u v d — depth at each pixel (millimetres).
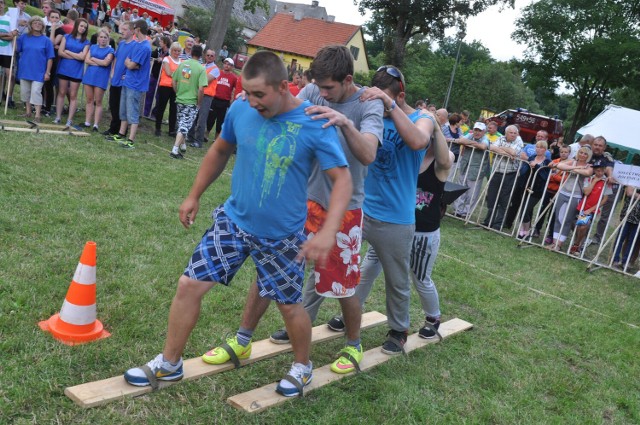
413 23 36000
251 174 2637
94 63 8766
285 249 2729
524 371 3982
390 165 3311
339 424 2900
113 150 8227
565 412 3504
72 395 2664
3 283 3582
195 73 8805
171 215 5871
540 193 9234
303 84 9945
